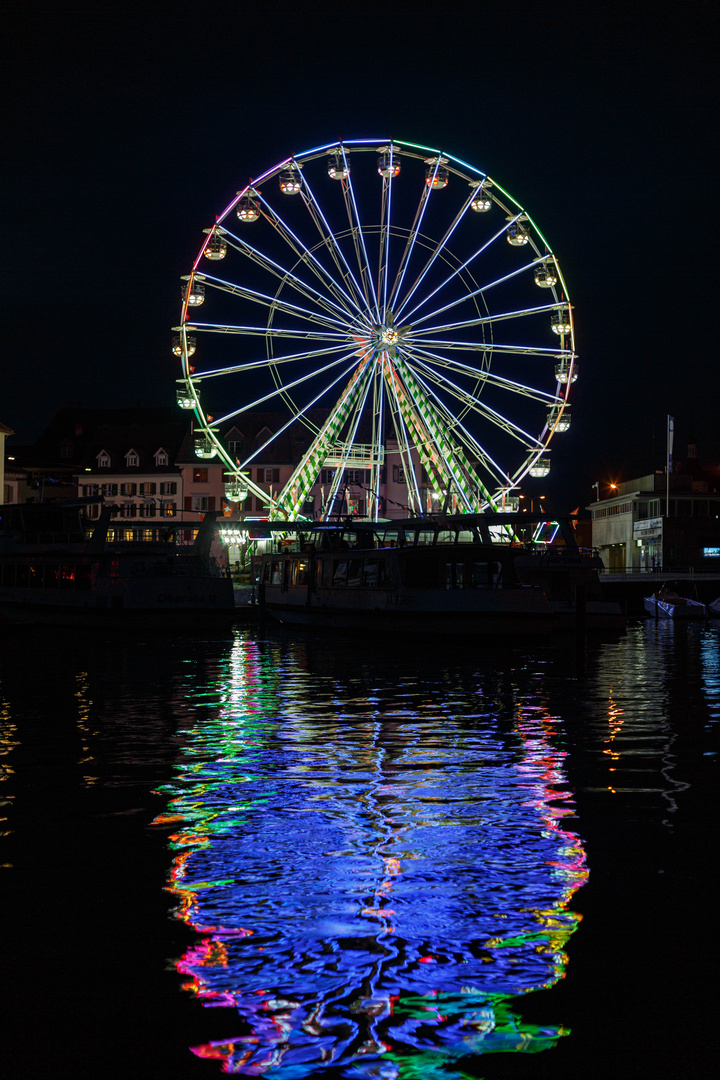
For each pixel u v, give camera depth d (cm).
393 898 1005
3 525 5397
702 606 6975
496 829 1260
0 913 961
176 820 1304
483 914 962
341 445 6894
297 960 859
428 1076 692
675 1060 707
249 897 1008
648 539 10006
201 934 912
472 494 6650
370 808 1373
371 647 4181
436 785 1523
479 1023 757
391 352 6481
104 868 1098
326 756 1762
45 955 866
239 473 6394
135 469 12188
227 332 6225
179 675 3133
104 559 4894
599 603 5275
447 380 6594
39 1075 688
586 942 896
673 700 2569
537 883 1050
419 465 11650
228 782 1539
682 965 849
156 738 1952
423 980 823
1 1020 758
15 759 1720
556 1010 776
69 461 12688
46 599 5069
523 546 5297
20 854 1148
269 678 3045
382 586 4456
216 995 796
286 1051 720
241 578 8806
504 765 1681
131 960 858
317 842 1202
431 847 1182
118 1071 694
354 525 5194
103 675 3125
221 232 6119
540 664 3544
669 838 1216
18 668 3344
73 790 1477
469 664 3512
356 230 6412
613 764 1692
